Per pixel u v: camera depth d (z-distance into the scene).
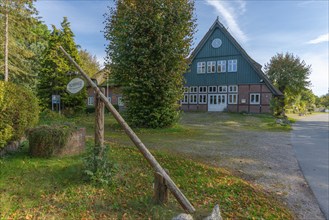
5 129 5.96
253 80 28.36
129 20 14.06
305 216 4.32
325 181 6.14
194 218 3.62
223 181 5.59
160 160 6.85
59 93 23.12
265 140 12.29
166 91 14.22
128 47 14.30
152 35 14.02
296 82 36.50
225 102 29.86
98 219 3.54
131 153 7.37
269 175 6.49
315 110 64.12
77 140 6.75
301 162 7.96
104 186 4.63
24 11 19.14
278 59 37.81
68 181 4.77
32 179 4.81
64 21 23.50
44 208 3.74
